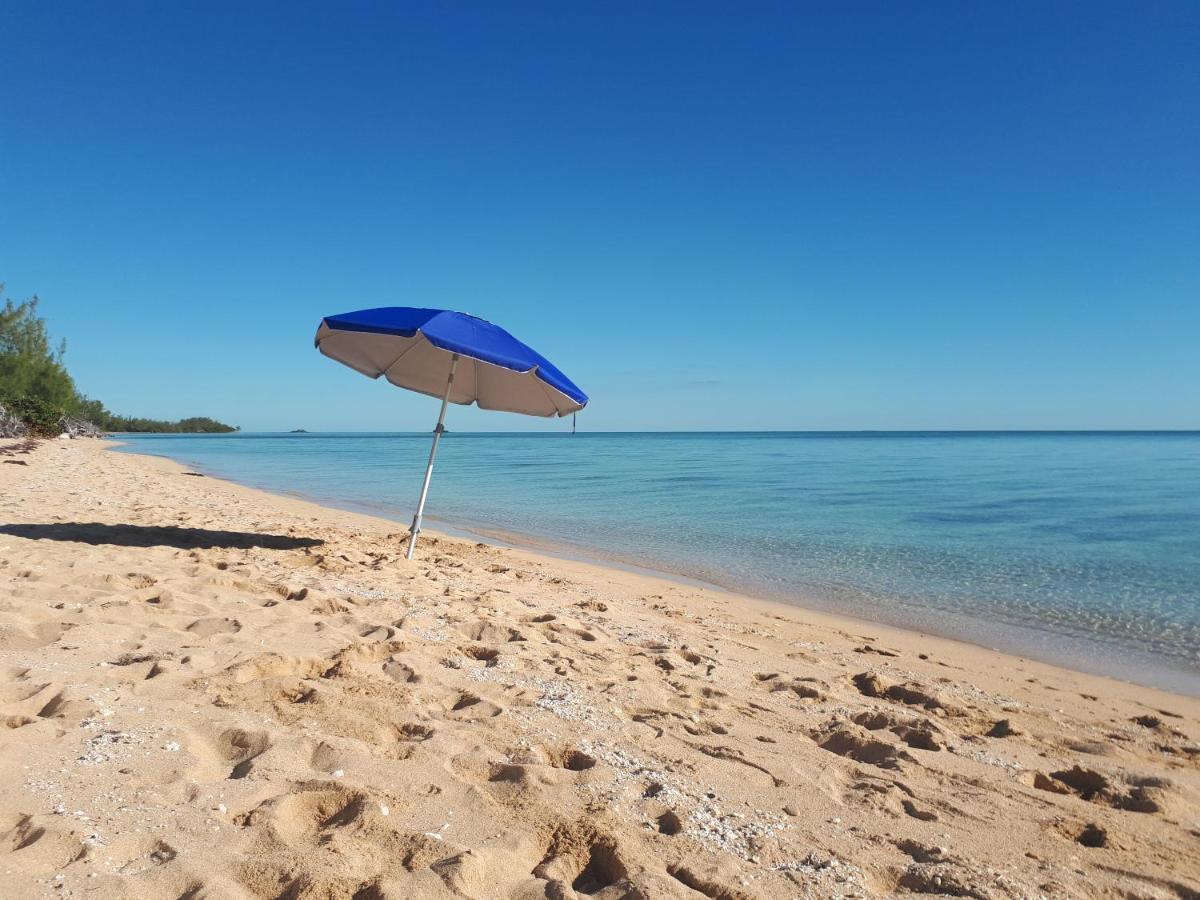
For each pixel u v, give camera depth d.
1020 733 4.40
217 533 9.52
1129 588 10.12
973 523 16.45
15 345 50.59
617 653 5.38
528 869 2.41
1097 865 2.74
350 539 10.20
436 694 4.03
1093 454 60.28
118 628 4.61
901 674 5.79
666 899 2.24
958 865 2.63
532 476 31.78
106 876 2.07
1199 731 4.92
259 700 3.62
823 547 13.26
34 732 2.98
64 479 16.62
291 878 2.13
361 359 8.92
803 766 3.50
